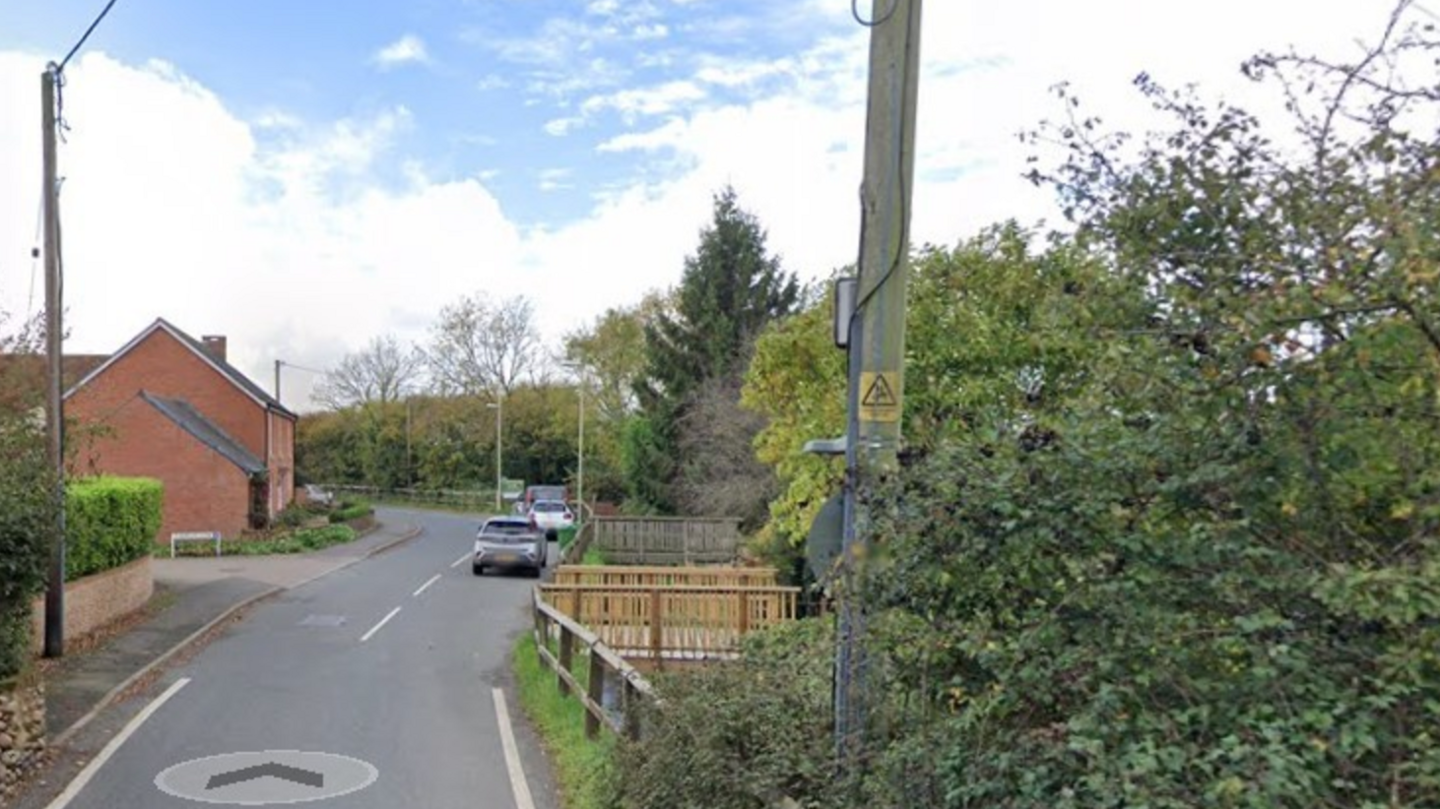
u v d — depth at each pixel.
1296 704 2.70
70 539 15.02
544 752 9.55
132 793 8.07
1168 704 2.93
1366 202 2.84
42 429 14.38
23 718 8.46
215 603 19.91
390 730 10.41
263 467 39.56
